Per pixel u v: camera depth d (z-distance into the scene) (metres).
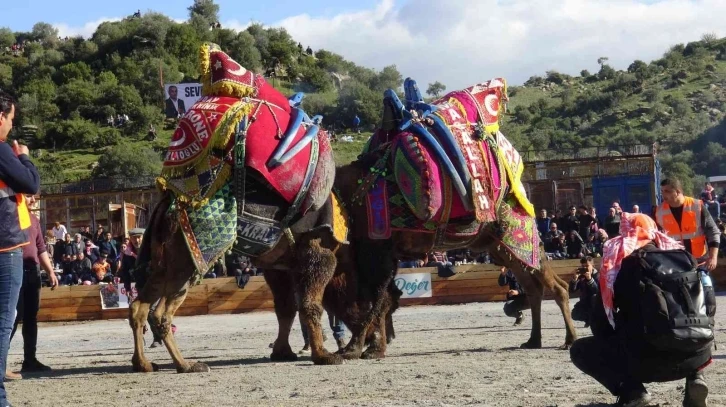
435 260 25.55
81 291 24.12
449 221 10.25
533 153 37.78
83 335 18.42
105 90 96.88
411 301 23.86
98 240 28.72
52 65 109.50
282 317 10.54
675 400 6.44
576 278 20.02
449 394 6.95
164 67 100.88
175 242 8.91
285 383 7.98
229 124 8.91
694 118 85.06
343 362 9.66
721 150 70.81
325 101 88.50
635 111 90.81
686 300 5.86
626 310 6.12
